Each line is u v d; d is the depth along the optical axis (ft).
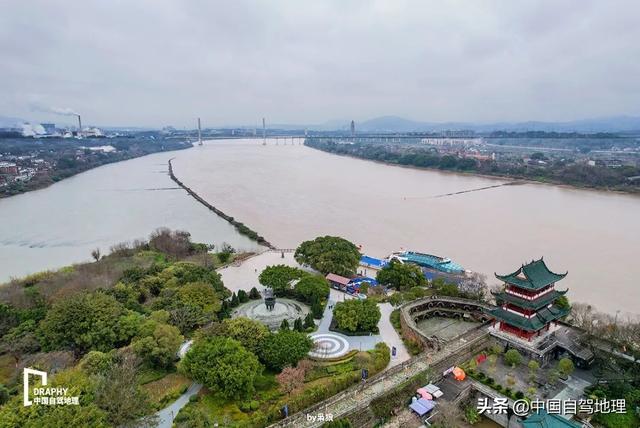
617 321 302.25
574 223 620.08
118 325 270.67
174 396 228.63
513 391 242.99
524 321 275.59
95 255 460.96
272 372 253.44
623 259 462.19
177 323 292.20
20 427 171.42
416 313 328.49
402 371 252.01
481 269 437.99
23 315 298.15
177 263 407.23
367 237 549.54
